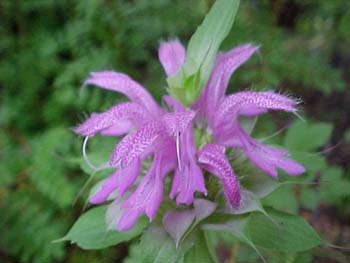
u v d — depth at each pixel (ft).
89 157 0.30
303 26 0.70
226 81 0.28
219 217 0.26
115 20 0.59
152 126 0.24
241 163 0.28
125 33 0.60
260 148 0.27
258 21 0.55
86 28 0.60
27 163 0.53
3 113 0.60
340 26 0.60
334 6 0.60
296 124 0.41
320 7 0.64
